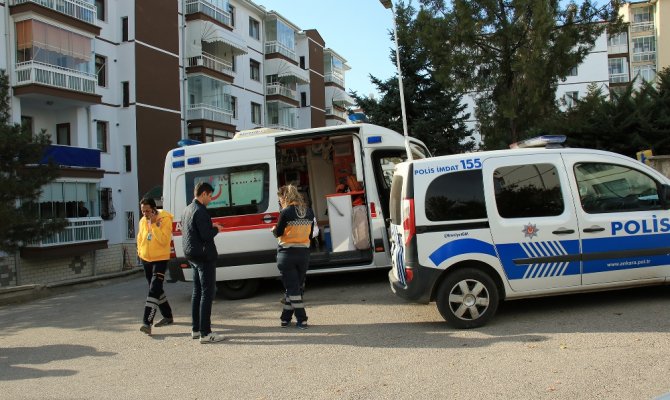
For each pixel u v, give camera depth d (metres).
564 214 5.85
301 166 10.29
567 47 15.57
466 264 5.79
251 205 8.42
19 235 13.19
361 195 8.66
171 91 28.41
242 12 36.81
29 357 5.98
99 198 23.94
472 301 5.71
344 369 4.77
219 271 8.34
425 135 22.61
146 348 6.02
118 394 4.55
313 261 8.27
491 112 18.28
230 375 4.86
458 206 5.76
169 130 28.11
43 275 21.72
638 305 6.08
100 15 25.69
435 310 6.60
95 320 7.91
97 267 24.25
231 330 6.53
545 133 16.77
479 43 17.03
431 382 4.30
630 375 4.14
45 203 21.31
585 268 5.85
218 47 33.59
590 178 6.00
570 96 18.83
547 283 5.83
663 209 6.04
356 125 8.52
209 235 5.98
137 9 26.30
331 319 6.63
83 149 23.05
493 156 5.92
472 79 17.12
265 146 8.56
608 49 48.16
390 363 4.83
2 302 10.48
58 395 4.61
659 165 11.41
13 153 13.00
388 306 7.04
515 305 6.51
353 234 8.35
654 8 46.84
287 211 6.29
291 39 42.28
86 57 23.83
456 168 5.85
